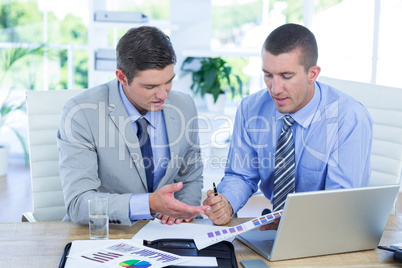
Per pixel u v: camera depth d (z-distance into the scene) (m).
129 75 1.49
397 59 3.90
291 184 1.69
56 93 1.98
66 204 1.53
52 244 1.33
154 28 1.48
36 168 1.94
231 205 1.69
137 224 1.50
